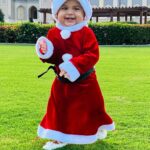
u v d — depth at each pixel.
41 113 3.83
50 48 2.84
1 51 11.77
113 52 11.96
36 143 3.02
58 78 2.83
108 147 2.95
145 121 3.59
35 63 8.20
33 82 5.59
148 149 2.93
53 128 2.82
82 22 2.88
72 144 2.96
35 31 16.52
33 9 55.31
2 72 6.70
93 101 2.81
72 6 2.86
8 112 3.85
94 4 47.09
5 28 16.59
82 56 2.77
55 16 2.92
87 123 2.79
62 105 2.81
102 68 7.43
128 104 4.22
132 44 16.70
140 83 5.58
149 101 4.38
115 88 5.14
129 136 3.20
